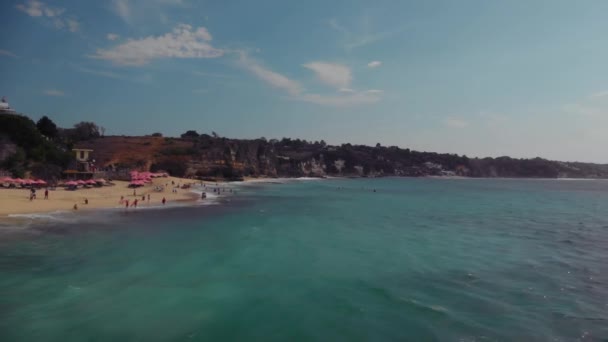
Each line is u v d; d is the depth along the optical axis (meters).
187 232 34.16
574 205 72.75
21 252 24.52
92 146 134.50
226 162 144.38
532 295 18.86
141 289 18.70
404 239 33.88
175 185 91.75
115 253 25.28
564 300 18.14
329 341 13.79
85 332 13.98
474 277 21.97
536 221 47.91
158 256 25.05
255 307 16.92
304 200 74.00
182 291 18.66
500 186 159.62
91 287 18.70
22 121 73.75
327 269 23.25
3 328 14.07
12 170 64.44
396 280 21.27
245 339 13.88
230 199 69.75
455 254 27.97
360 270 23.17
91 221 36.88
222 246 28.84
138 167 118.50
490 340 13.86
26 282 19.06
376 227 40.94
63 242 27.62
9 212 38.00
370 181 187.62
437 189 127.44
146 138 155.38
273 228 38.38
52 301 16.75
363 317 15.98
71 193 56.56
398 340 13.90
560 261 26.02
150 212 45.97
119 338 13.64
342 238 33.78
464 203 74.19
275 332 14.48
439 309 16.91
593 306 17.34
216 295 18.30
